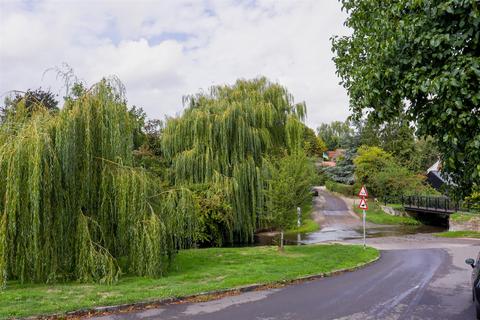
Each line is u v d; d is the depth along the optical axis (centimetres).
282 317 780
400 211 3884
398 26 530
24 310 760
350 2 738
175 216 1252
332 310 834
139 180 1144
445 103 465
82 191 1086
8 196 959
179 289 951
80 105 1115
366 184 4900
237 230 2264
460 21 459
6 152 993
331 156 9375
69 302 820
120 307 819
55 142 1044
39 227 984
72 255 1051
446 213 3189
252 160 2233
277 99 2495
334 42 820
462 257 1683
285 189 1708
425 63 512
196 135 2241
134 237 1105
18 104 1126
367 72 595
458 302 905
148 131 2984
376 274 1275
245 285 1025
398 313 815
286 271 1227
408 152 5303
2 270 924
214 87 2509
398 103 571
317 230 3209
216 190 2103
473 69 433
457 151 508
